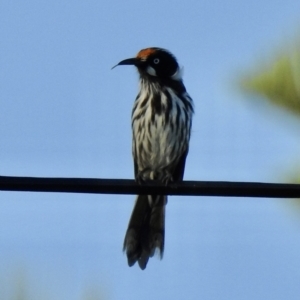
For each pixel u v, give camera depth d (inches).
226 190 299.9
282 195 248.7
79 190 302.2
